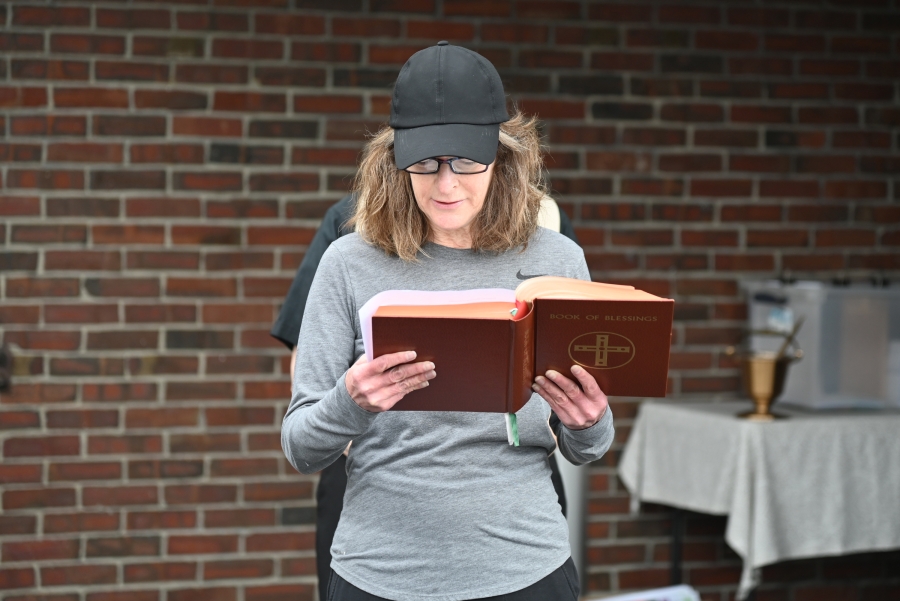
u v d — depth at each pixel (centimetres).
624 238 443
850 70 455
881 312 410
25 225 407
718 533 452
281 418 423
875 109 458
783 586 458
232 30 414
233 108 416
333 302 192
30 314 409
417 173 184
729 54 445
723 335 451
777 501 378
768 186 451
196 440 418
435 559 181
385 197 192
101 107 409
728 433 383
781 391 391
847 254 459
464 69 188
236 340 420
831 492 383
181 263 416
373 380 165
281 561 424
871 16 454
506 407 171
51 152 407
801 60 450
